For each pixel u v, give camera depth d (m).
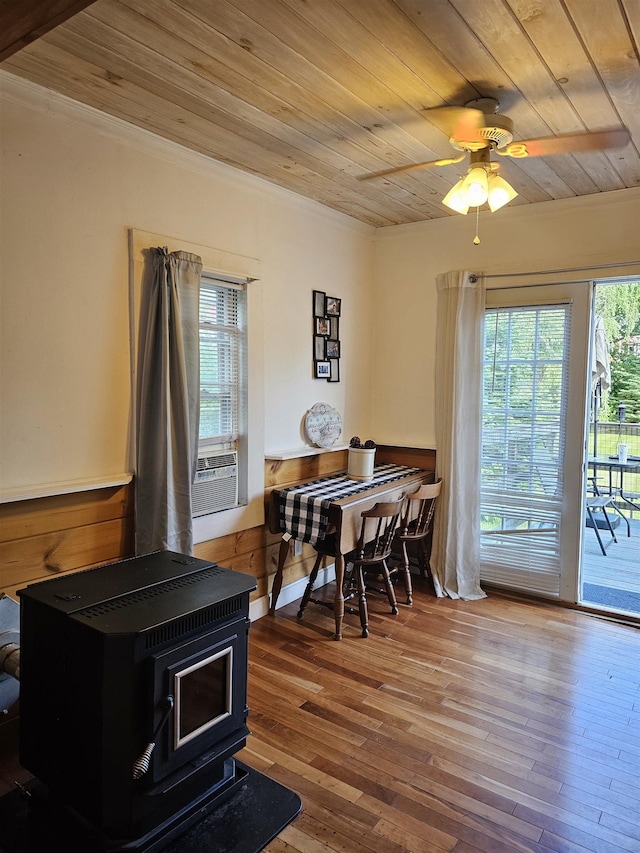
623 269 3.30
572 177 3.03
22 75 2.02
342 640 3.10
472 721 2.37
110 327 2.46
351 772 2.05
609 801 1.92
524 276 3.63
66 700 1.62
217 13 1.64
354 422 4.21
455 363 3.77
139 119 2.38
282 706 2.47
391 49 1.82
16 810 1.80
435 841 1.74
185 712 1.66
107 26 1.70
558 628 3.28
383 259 4.27
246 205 3.14
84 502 2.37
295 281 3.55
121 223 2.48
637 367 7.96
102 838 1.60
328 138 2.57
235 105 2.24
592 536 5.54
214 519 3.01
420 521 3.71
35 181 2.16
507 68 1.93
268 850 1.70
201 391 2.98
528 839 1.76
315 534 3.14
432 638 3.14
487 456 3.86
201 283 2.96
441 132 2.50
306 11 1.62
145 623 1.54
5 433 2.12
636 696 2.57
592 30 1.70
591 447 6.52
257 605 3.37
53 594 1.73
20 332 2.14
